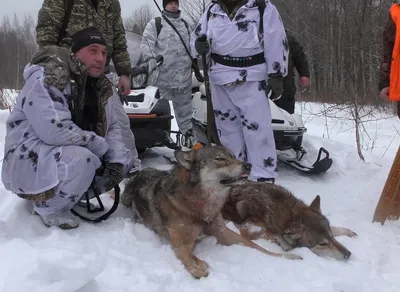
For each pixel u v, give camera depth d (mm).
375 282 2439
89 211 3127
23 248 2439
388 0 6230
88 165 2756
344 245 2885
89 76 2885
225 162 2746
